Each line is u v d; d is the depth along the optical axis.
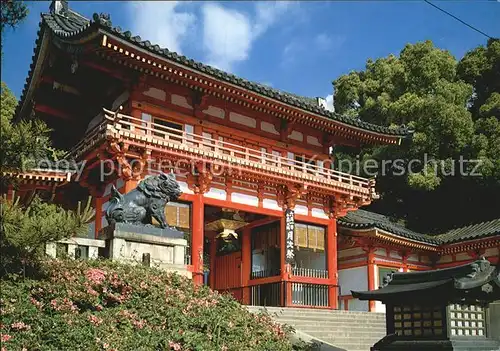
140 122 25.36
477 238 33.56
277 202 29.80
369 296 11.66
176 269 18.17
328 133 32.88
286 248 29.31
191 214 26.16
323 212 31.88
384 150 41.72
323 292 30.58
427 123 39.66
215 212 31.53
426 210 43.53
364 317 25.89
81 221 11.98
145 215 18.59
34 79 26.30
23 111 29.27
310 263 32.38
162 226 18.66
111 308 13.77
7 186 12.33
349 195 31.73
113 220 17.95
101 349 11.59
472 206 41.19
